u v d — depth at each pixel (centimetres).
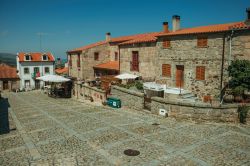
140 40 2520
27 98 2977
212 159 921
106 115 1695
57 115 1734
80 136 1212
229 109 1367
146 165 880
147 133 1242
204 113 1405
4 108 2142
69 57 4066
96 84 2644
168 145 1069
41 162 912
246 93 1557
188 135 1198
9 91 4522
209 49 1878
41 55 4944
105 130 1307
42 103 2420
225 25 2042
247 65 1446
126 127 1359
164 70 2272
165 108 1563
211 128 1300
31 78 4797
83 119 1579
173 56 2162
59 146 1077
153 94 2012
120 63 2864
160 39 2275
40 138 1194
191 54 2009
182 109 1476
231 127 1310
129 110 1844
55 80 2820
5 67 4909
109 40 3669
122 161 914
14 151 1026
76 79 3203
